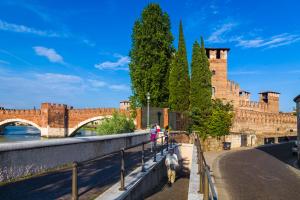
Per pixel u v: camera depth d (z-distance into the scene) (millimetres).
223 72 85938
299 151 32438
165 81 47812
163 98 47781
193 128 50312
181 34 48781
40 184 10289
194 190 10344
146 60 46562
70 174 12211
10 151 10578
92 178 11727
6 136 98875
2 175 10219
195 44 54594
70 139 14281
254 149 53906
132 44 48344
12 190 9359
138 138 26812
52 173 12320
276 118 89750
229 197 15461
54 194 9156
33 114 88000
